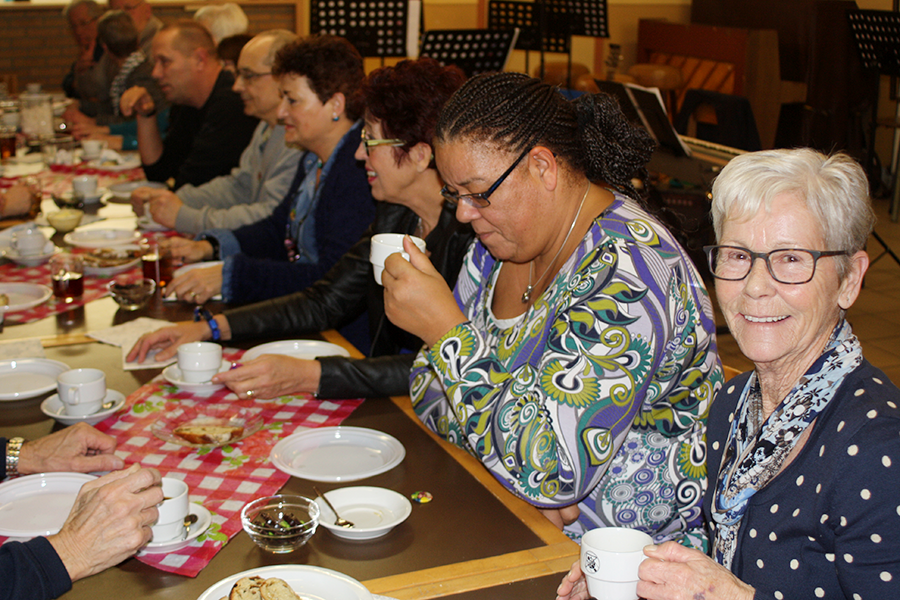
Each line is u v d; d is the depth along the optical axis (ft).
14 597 3.39
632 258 4.00
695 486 4.48
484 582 3.63
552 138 4.13
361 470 4.67
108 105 19.33
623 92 13.80
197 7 24.98
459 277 5.47
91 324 7.07
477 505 4.31
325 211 8.18
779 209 3.29
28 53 24.79
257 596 3.18
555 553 3.87
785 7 22.31
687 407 4.37
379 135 6.17
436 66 6.11
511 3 22.67
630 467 4.42
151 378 6.00
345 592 3.34
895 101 19.36
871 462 3.07
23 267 8.81
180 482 4.04
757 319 3.41
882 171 20.63
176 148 13.64
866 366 3.38
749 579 3.48
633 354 3.89
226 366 5.98
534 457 3.95
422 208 6.43
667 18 28.71
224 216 10.24
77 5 20.31
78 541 3.58
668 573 3.14
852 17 18.33
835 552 3.15
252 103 10.52
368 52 16.83
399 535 4.00
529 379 4.12
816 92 19.99
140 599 3.49
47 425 5.21
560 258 4.38
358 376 5.67
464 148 4.03
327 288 7.15
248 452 4.87
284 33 10.53
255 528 3.82
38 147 15.55
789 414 3.42
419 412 5.27
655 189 14.48
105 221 10.78
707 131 20.65
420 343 6.66
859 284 3.42
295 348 6.51
